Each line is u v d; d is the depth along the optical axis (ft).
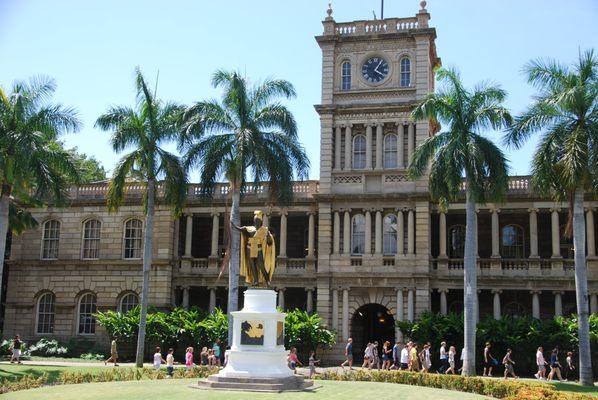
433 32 171.01
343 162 172.14
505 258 170.40
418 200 165.68
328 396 73.61
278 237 186.50
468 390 93.20
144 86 142.41
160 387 81.41
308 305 170.71
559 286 159.94
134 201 182.50
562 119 121.80
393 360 145.38
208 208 181.37
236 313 81.82
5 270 199.82
